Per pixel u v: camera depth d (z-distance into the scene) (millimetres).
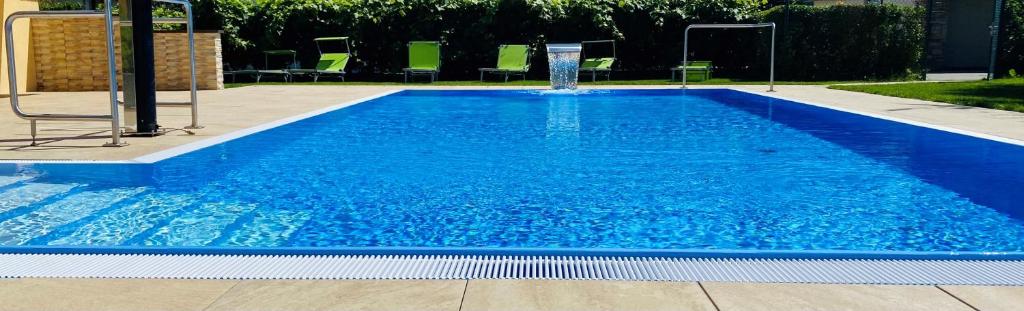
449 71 14938
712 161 4844
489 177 4242
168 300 1891
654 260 2334
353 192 3811
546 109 8742
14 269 2160
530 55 14297
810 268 2217
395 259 2334
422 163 4766
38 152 4746
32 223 3088
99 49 11930
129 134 5629
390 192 3811
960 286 2002
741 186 3967
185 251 2385
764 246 2771
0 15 10703
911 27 13438
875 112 7270
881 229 3029
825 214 3301
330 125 7020
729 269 2211
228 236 2906
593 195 3730
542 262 2309
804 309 1818
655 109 8688
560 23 14305
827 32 13508
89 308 1832
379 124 7121
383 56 14758
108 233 2930
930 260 2318
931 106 7848
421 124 7145
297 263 2264
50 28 11758
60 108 8414
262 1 14141
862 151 5254
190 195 3707
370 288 2002
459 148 5473
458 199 3641
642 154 5156
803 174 4332
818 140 5871
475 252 2412
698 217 3254
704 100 9883
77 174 4160
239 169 4473
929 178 4188
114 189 3816
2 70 10836
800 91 10430
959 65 19281
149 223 3107
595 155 5113
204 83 11852
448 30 14352
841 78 13703
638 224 3135
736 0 14320
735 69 14930
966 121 6367
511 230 3037
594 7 13984
